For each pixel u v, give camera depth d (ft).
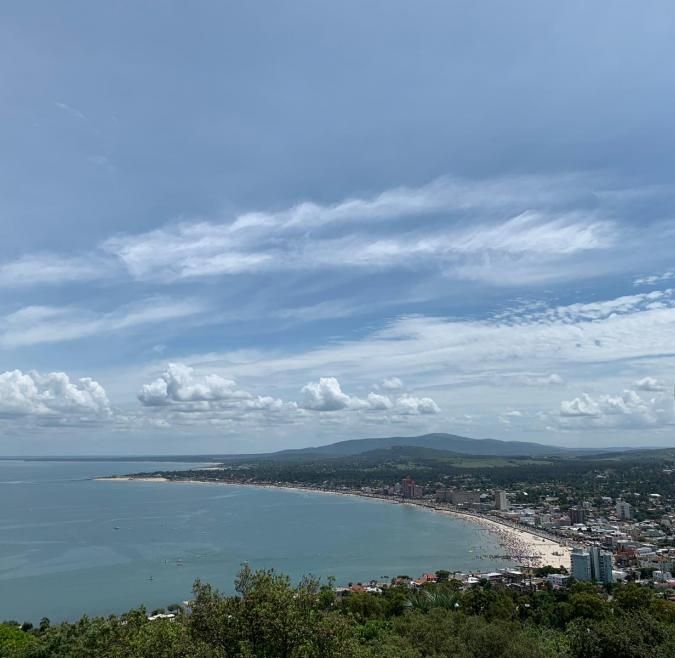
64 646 197.67
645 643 221.87
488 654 271.28
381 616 430.20
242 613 148.66
